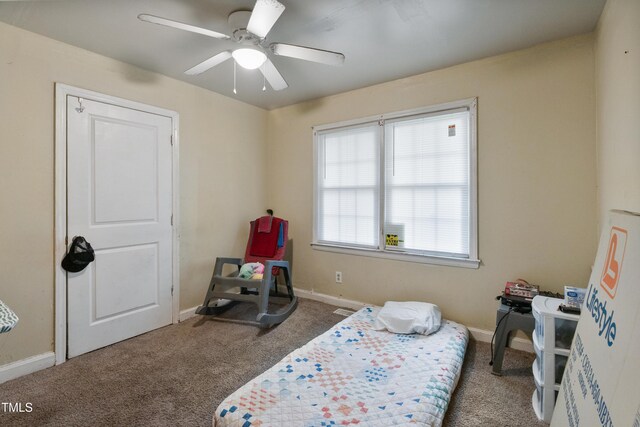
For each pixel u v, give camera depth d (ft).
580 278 7.29
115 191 8.41
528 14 6.35
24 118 6.88
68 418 5.47
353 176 10.99
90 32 7.02
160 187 9.44
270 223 11.30
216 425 4.84
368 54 8.09
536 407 5.72
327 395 5.33
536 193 7.76
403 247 9.92
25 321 6.91
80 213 7.75
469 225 8.69
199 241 10.59
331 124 11.29
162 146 9.47
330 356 6.72
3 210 6.63
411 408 5.00
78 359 7.53
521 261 8.00
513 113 8.00
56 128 7.32
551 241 7.62
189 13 6.31
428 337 7.72
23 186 6.89
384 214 10.21
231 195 11.65
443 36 7.22
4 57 6.60
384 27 6.81
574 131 7.28
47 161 7.22
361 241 10.87
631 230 3.69
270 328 9.35
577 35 7.18
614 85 5.60
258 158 12.70
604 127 6.31
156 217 9.35
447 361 6.51
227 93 11.14
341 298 11.26
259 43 6.39
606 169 6.22
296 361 6.48
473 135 8.51
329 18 6.45
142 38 7.30
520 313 6.74
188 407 5.79
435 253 9.35
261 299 9.29
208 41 7.45
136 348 8.10
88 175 7.89
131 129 8.73
